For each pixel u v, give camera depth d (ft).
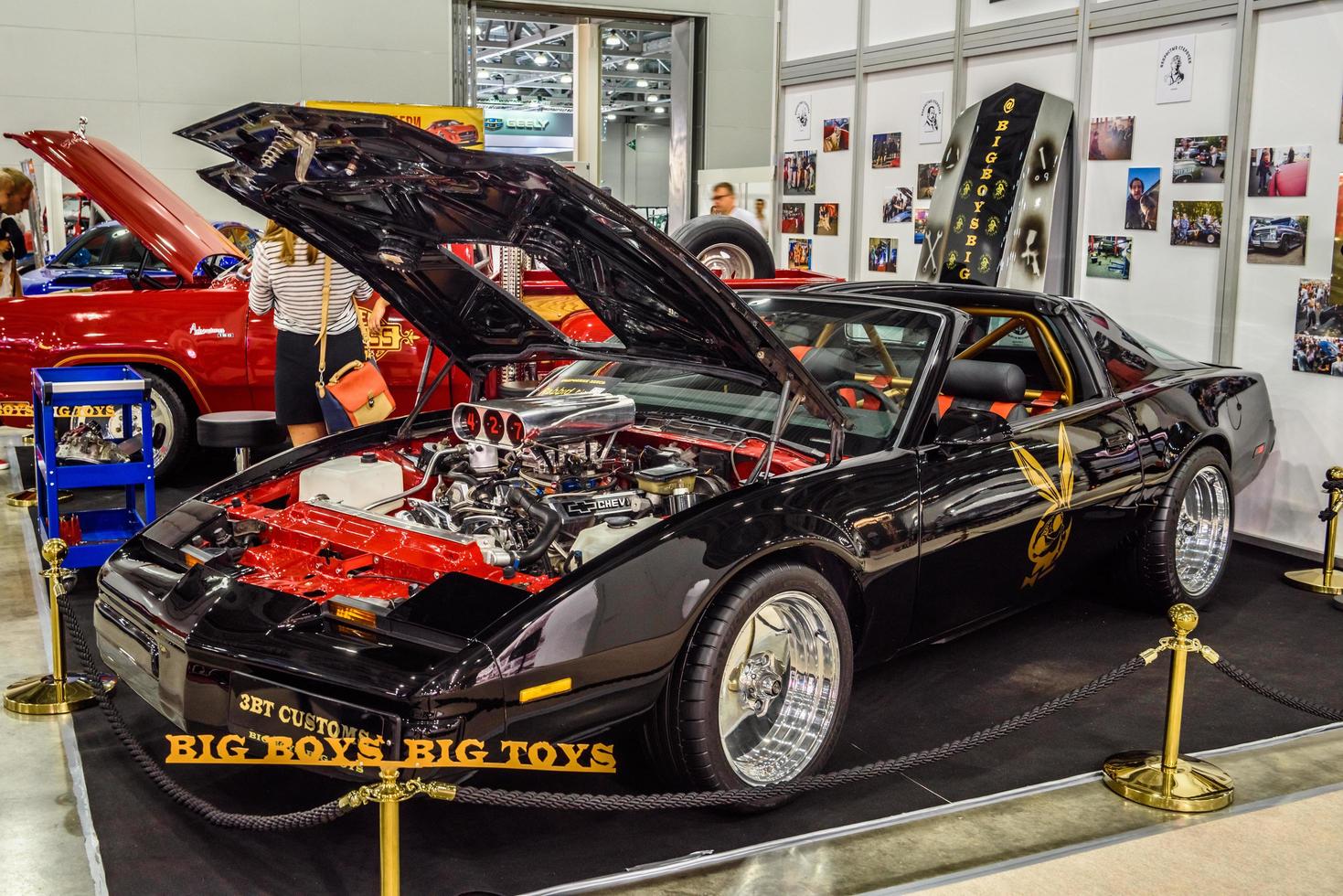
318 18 49.14
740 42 58.65
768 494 9.73
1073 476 12.48
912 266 25.82
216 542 10.71
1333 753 11.09
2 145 45.01
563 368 14.23
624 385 13.35
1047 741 11.39
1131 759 10.55
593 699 8.44
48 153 22.80
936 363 11.45
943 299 14.44
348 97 50.26
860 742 11.25
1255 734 11.64
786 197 30.14
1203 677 13.17
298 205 10.38
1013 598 12.45
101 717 11.69
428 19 51.06
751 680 9.67
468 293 11.70
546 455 11.21
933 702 12.26
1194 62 19.33
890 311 12.27
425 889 8.51
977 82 23.90
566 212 9.19
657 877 8.54
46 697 11.86
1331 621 15.17
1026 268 21.70
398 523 10.02
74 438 16.07
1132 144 20.62
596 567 8.66
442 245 10.74
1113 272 21.25
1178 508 14.29
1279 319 18.28
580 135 64.90
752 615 9.27
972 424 11.69
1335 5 17.02
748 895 8.32
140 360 19.99
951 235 22.57
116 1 45.78
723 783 9.21
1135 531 14.19
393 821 7.36
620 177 121.49
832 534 9.84
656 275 9.59
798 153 29.48
